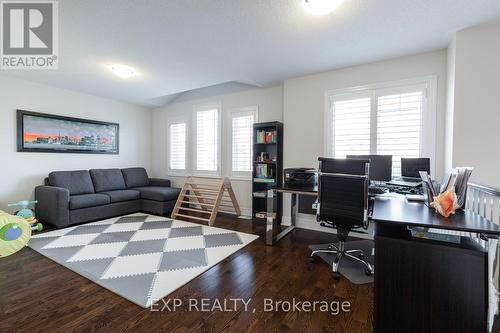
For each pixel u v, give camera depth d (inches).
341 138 137.9
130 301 73.5
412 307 54.3
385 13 84.4
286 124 155.3
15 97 153.2
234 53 117.3
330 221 97.4
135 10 83.2
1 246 102.8
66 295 76.2
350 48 111.6
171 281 85.0
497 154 91.3
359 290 80.8
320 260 103.5
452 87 99.7
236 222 163.8
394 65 123.3
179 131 220.1
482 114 92.9
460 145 95.9
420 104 117.7
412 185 104.9
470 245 52.6
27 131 157.3
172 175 226.2
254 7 81.3
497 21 89.7
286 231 139.4
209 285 83.0
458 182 65.7
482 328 49.4
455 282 51.1
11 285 81.8
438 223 53.2
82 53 116.9
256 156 171.9
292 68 136.3
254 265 98.5
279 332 61.4
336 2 76.4
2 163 148.7
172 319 65.6
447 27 93.5
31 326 62.3
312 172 130.8
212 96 199.0
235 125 187.8
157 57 121.6
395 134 123.6
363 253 109.8
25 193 157.6
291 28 94.3
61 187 158.7
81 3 79.6
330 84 140.5
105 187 185.3
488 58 92.0
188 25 92.5
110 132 204.7
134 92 185.5
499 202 66.8
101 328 61.8
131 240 125.0
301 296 77.1
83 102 187.0
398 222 55.0
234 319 66.0
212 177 191.9
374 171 111.4
